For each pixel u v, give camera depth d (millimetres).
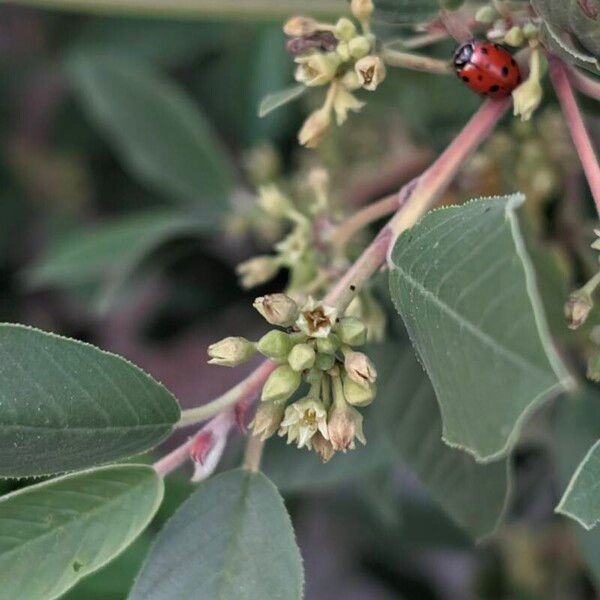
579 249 284
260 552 215
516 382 186
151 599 214
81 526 215
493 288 189
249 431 225
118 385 213
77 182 436
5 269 439
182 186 359
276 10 296
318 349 216
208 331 442
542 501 356
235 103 396
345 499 385
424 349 202
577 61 225
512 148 280
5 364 210
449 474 248
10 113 432
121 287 378
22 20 418
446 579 456
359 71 233
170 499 282
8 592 212
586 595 370
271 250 355
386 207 255
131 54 396
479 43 231
